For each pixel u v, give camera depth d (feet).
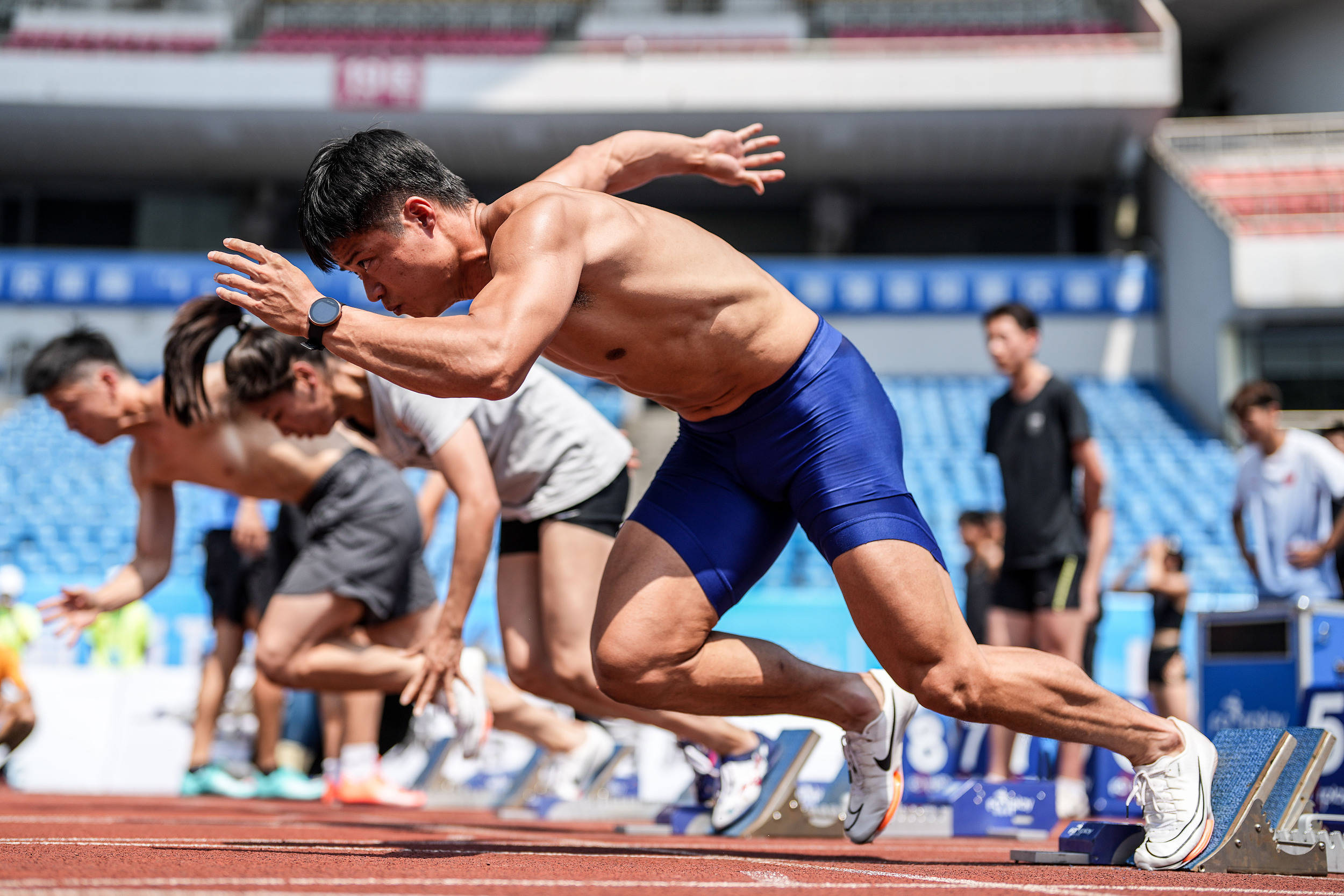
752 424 10.11
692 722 15.10
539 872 8.20
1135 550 58.59
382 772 28.99
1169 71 77.92
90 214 93.45
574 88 80.74
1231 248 69.56
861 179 89.15
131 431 16.65
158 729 33.17
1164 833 10.23
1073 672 10.05
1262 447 26.07
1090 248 90.68
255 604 26.12
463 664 16.90
